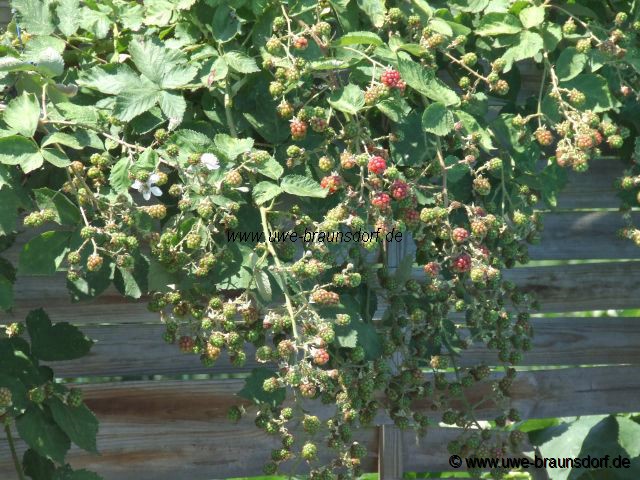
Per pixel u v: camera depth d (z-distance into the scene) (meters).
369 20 4.07
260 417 3.78
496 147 4.39
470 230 4.21
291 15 3.80
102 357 4.86
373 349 4.00
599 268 5.67
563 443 5.62
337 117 3.92
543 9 4.19
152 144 3.60
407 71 3.72
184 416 5.00
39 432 3.75
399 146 3.99
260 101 3.92
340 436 3.86
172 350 4.98
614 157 5.58
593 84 4.25
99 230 3.41
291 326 3.71
